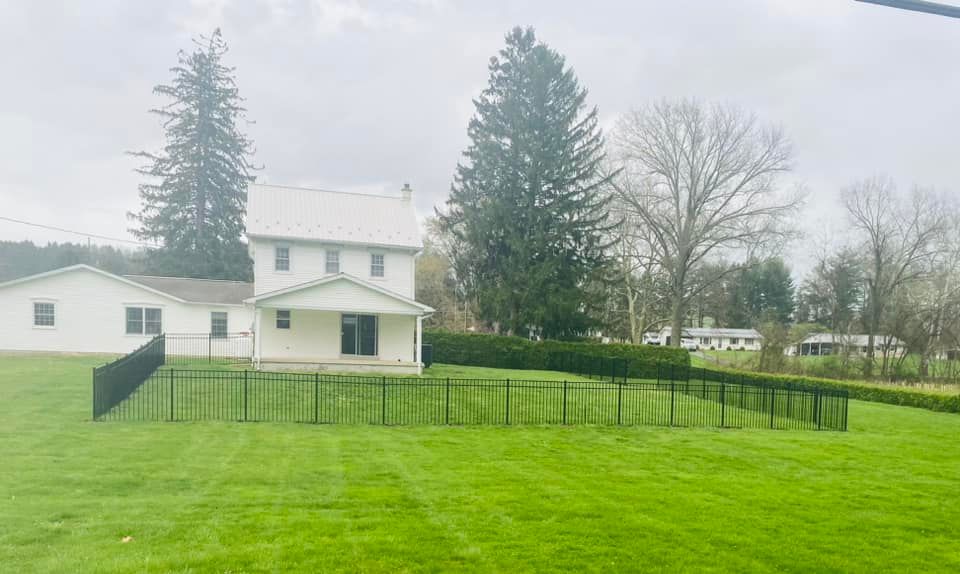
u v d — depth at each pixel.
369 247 28.89
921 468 11.88
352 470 9.73
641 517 7.75
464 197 39.81
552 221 38.31
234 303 29.70
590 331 39.84
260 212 28.34
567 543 6.68
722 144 38.59
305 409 15.96
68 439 11.07
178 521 6.92
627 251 44.72
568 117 39.00
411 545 6.41
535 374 29.48
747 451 12.96
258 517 7.15
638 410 18.72
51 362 23.38
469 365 34.47
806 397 20.52
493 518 7.47
